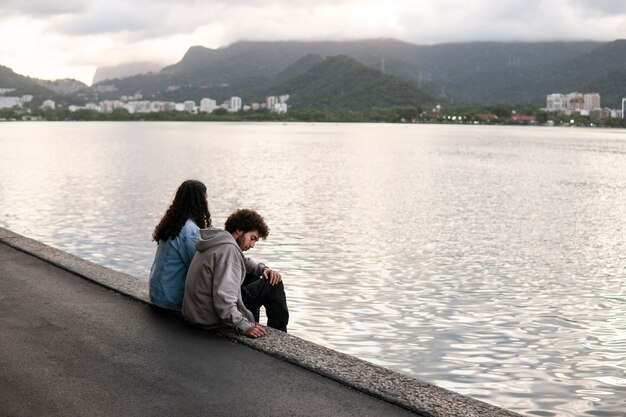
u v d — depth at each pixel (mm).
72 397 4594
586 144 130875
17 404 4465
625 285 16266
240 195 35406
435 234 23594
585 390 9195
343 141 122938
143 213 26500
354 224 25469
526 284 16156
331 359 5305
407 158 74875
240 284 5957
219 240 5902
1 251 9492
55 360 5312
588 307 14016
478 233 24141
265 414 4379
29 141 108938
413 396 4641
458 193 38812
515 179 50156
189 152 79312
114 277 7902
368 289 14953
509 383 9445
